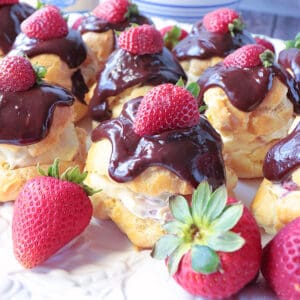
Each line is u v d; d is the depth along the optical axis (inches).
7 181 10.4
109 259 9.5
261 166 12.1
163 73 12.8
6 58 10.3
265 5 23.4
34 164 10.7
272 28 21.4
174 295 8.4
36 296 8.7
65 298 8.6
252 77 11.8
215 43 14.6
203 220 7.6
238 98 11.6
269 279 7.9
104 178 10.0
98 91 13.0
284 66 14.3
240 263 7.6
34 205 8.8
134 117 9.8
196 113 9.6
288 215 9.8
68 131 11.2
